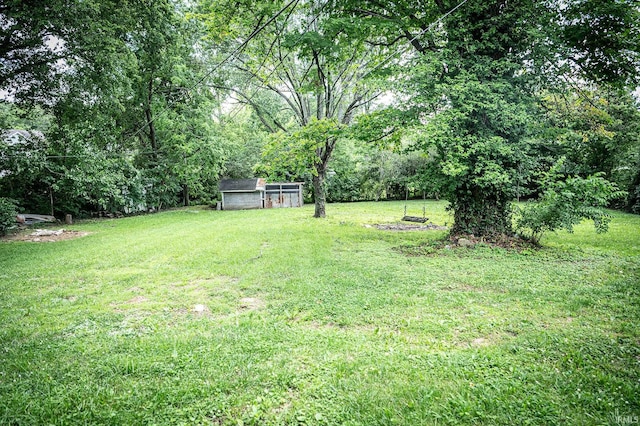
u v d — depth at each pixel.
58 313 5.20
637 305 4.86
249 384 3.06
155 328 4.57
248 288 6.29
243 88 18.23
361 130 10.03
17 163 16.22
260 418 2.62
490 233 9.84
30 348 3.95
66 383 3.17
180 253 9.71
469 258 8.27
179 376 3.22
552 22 8.16
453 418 2.53
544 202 8.99
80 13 11.05
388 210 22.98
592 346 3.61
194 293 6.12
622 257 7.97
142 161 26.00
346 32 10.12
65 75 13.20
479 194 9.91
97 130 16.33
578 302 5.03
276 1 10.99
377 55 12.98
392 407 2.68
